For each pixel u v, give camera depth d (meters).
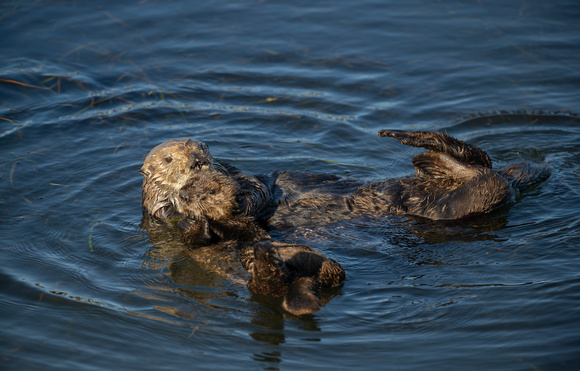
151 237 18.28
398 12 35.06
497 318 13.77
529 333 13.18
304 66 30.05
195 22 34.41
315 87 28.31
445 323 13.78
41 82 28.39
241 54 31.17
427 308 14.33
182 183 18.55
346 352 13.02
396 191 18.31
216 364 12.81
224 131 25.22
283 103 27.16
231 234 17.09
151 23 34.16
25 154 23.09
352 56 30.73
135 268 16.59
